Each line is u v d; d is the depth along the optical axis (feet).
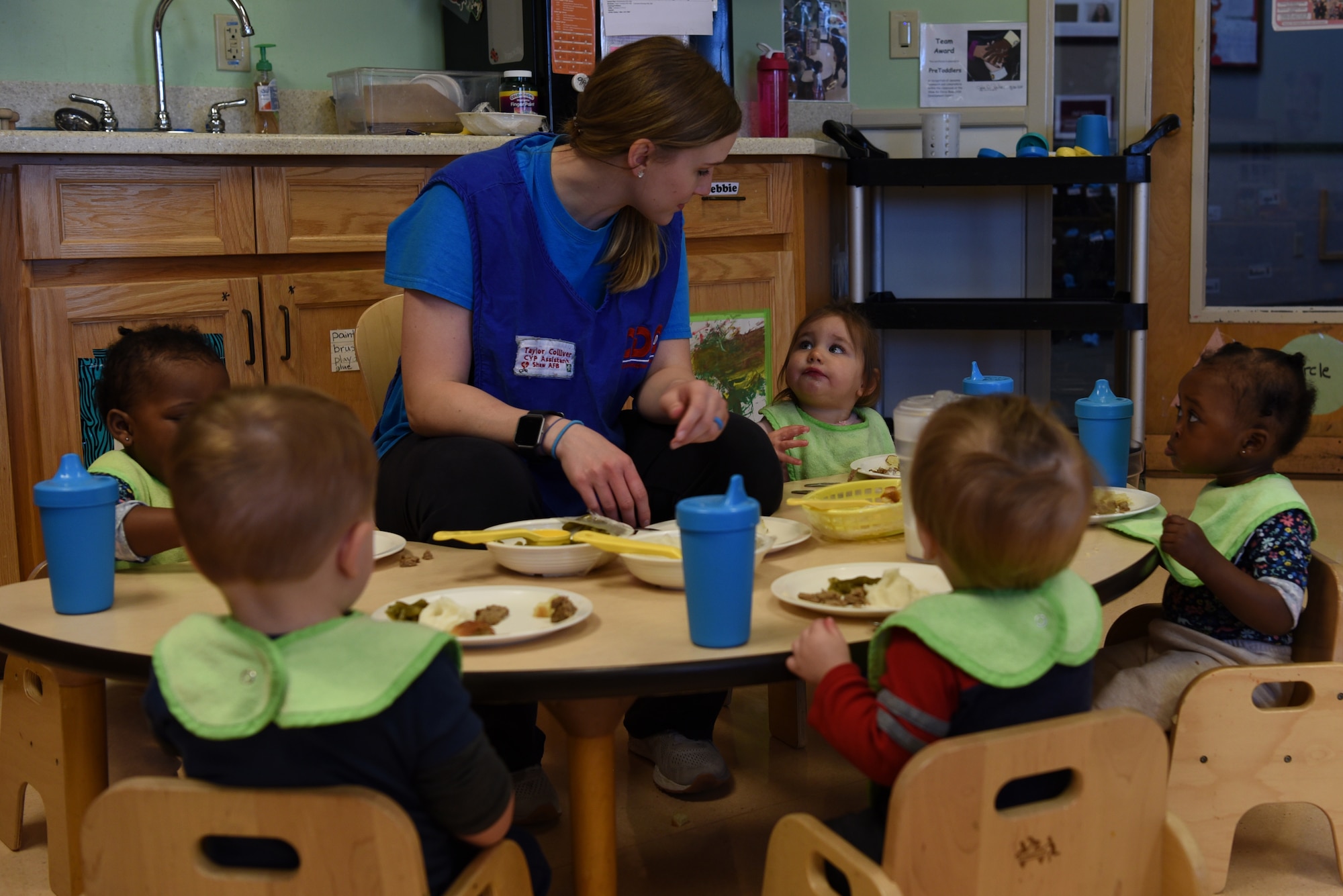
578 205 5.10
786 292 10.46
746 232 10.16
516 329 5.13
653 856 4.97
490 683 3.01
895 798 2.74
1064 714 3.08
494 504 4.50
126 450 4.77
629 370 5.48
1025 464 2.98
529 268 5.12
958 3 12.02
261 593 2.71
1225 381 4.72
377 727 2.70
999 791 3.07
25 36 9.07
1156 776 3.07
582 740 3.54
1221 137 12.07
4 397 7.42
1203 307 12.17
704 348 10.09
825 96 12.23
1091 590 3.27
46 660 3.39
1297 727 4.44
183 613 3.62
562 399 5.30
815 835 3.04
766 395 10.52
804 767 5.86
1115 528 4.44
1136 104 11.98
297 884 2.64
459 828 2.88
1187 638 4.86
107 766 4.71
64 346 7.59
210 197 8.02
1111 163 10.64
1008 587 3.07
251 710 2.61
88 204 7.60
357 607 3.59
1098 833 2.99
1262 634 4.80
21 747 4.97
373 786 2.73
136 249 7.78
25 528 7.61
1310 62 11.78
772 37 11.89
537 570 3.87
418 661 2.70
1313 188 11.97
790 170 10.32
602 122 4.76
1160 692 4.65
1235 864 4.84
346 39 10.50
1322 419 11.98
